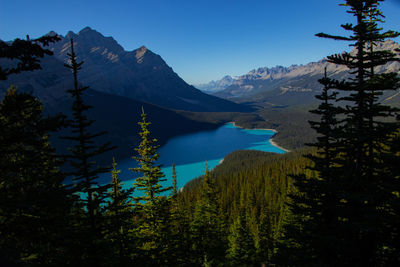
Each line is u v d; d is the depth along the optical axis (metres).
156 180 21.91
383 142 11.01
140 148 22.30
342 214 11.19
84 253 11.84
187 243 28.59
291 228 14.08
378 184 10.34
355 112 11.66
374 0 10.55
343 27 10.96
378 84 10.45
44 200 8.88
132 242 15.09
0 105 8.20
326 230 12.41
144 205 21.39
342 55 11.49
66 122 10.30
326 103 12.95
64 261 11.00
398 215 9.27
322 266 11.03
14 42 7.56
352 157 12.97
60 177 12.27
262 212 55.56
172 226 23.31
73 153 11.99
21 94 8.40
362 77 11.48
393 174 10.19
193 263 27.75
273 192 78.44
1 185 10.08
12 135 8.27
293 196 14.27
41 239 8.92
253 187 82.75
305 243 12.95
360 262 10.48
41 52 8.02
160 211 21.58
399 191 9.45
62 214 11.78
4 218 9.38
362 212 10.70
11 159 10.89
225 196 79.12
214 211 34.16
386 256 10.01
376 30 11.00
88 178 12.05
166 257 20.70
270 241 41.34
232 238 37.78
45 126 9.02
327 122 13.30
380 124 11.36
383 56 10.62
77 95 11.77
